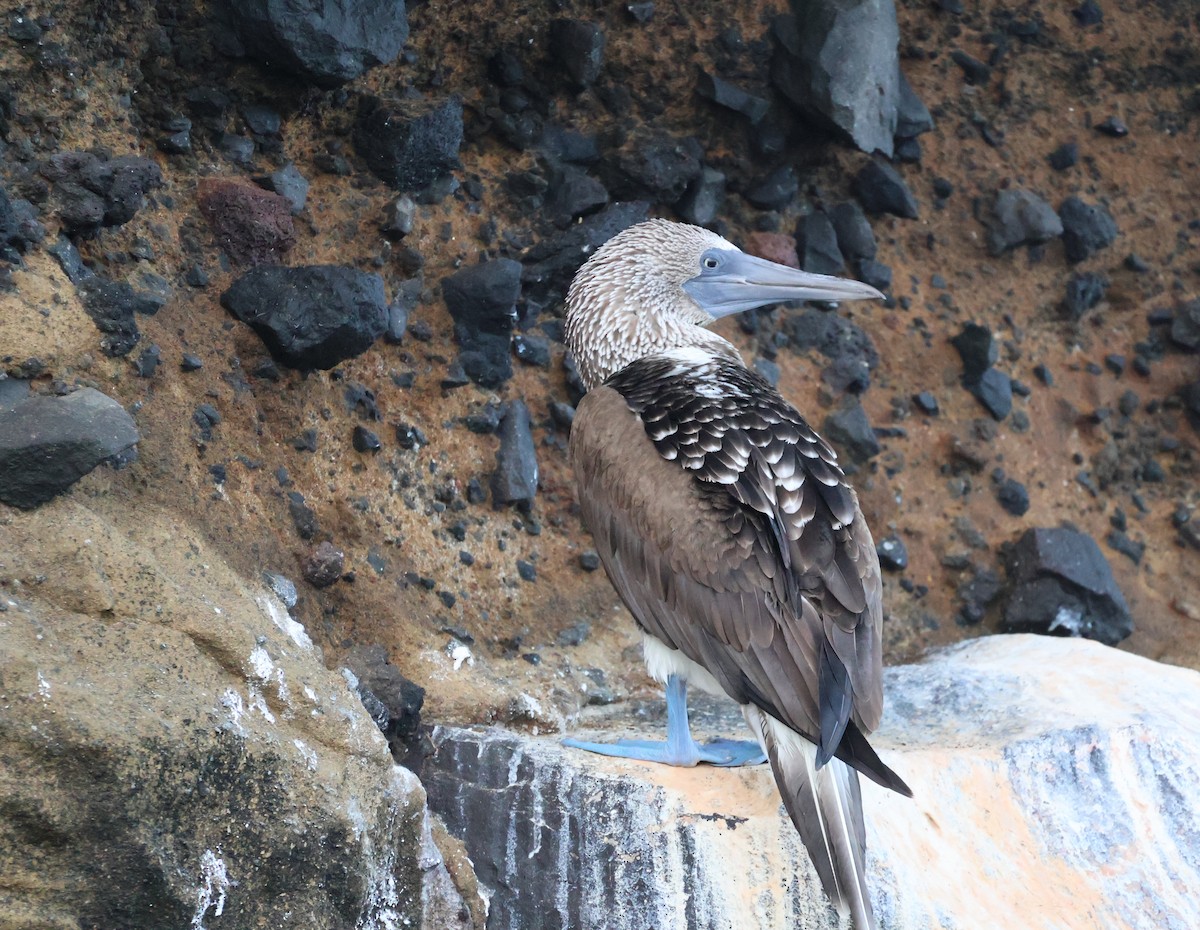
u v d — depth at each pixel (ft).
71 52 36.14
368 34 39.78
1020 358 51.96
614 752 34.45
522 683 38.93
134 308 35.47
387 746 29.76
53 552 27.55
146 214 37.47
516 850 32.27
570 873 31.81
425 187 43.86
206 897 25.61
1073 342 53.11
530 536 42.65
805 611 30.30
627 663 41.68
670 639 32.55
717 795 32.50
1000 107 53.57
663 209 48.42
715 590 31.22
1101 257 53.57
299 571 36.68
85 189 34.76
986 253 52.31
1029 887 32.04
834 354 49.21
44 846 24.16
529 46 46.34
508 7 45.60
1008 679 38.93
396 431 40.88
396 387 41.70
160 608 28.02
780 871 31.27
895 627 46.70
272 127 40.81
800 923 30.96
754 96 48.37
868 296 38.68
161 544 31.12
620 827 32.04
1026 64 53.72
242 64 39.75
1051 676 38.99
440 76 45.42
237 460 36.58
